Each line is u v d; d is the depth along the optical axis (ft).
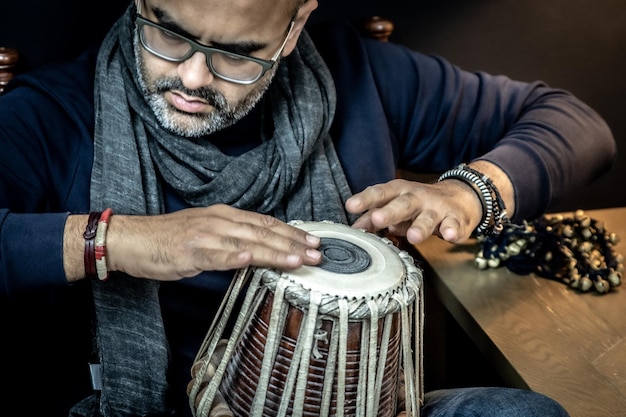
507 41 6.56
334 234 3.87
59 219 3.85
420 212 4.26
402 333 3.49
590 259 5.41
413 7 6.29
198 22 3.76
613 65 6.81
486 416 3.83
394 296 3.43
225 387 3.67
